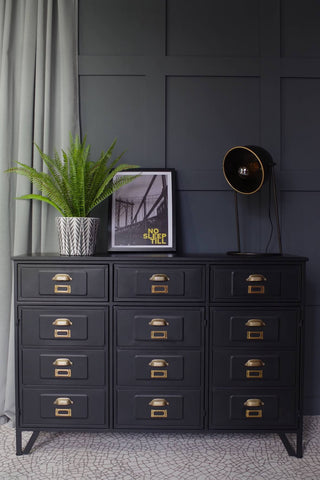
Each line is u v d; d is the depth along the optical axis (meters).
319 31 2.12
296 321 1.70
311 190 2.11
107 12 2.08
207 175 2.10
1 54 2.04
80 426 1.69
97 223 1.83
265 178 1.83
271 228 2.12
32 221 2.02
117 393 1.69
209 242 2.12
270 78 2.10
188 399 1.69
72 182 1.77
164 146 2.09
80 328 1.68
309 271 2.13
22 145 1.99
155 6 2.09
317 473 1.57
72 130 2.03
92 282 1.68
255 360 1.69
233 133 2.11
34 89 2.03
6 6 2.02
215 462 1.65
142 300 1.69
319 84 2.12
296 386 1.70
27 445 1.72
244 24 2.10
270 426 1.70
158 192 2.05
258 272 1.69
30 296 1.69
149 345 1.69
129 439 1.84
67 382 1.69
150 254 1.95
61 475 1.55
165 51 2.09
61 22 2.02
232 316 1.69
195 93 2.10
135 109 2.10
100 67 2.08
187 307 1.69
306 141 2.12
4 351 2.01
